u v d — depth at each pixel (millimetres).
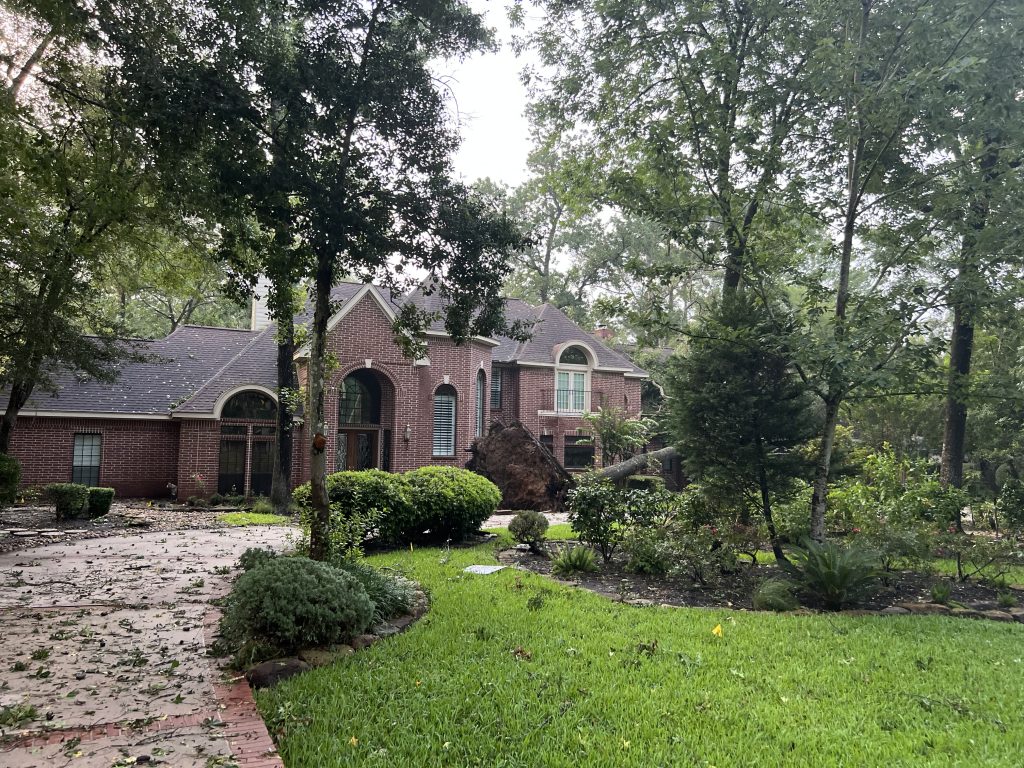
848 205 9961
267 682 5055
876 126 8977
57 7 7727
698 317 11289
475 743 4027
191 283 22141
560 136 17609
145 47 7484
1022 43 8594
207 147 7816
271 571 5852
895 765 3855
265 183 7402
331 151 8227
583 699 4750
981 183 9164
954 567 11047
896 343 9305
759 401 10219
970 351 15219
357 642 5980
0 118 8250
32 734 4043
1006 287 9406
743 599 8570
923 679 5387
